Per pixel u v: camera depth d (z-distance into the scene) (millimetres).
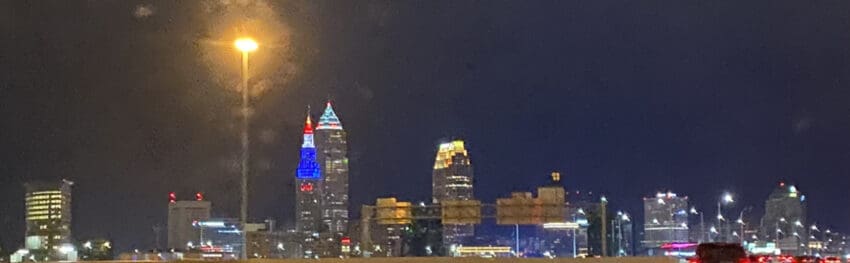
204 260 45000
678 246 81312
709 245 53188
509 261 46875
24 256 117188
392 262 46438
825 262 73938
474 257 47094
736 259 52625
